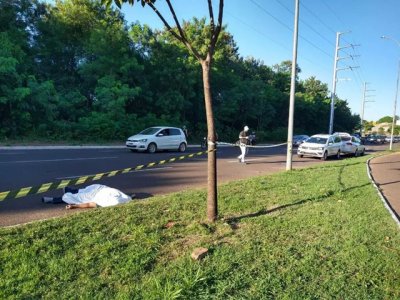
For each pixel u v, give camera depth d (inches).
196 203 285.6
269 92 2202.3
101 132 1157.1
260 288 148.7
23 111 1023.6
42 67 1258.0
